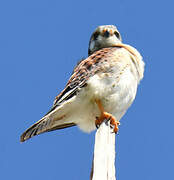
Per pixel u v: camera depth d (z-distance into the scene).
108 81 11.99
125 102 12.38
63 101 11.73
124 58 12.62
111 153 8.92
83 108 12.02
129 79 12.39
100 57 12.51
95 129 12.80
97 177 8.22
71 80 12.17
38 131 11.41
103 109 11.73
